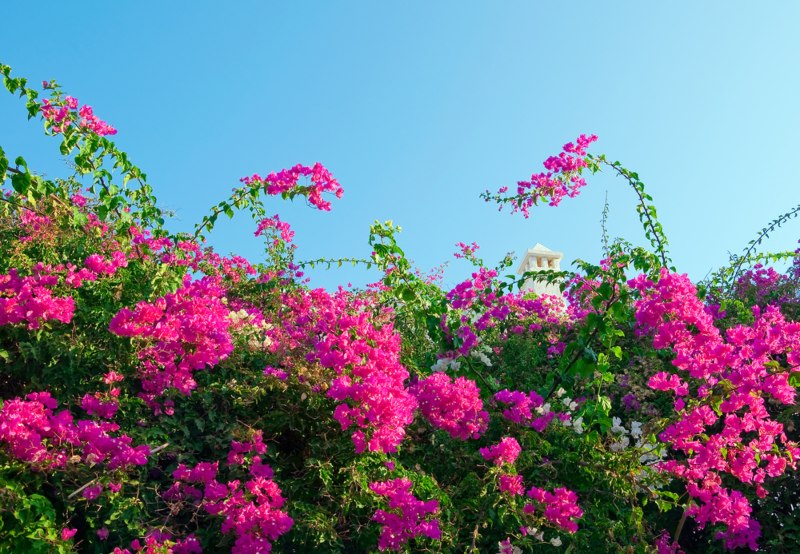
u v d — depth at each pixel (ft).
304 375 13.91
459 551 12.87
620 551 13.24
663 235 19.93
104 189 15.49
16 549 10.15
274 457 13.26
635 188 20.44
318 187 18.42
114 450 11.84
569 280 19.93
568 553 13.00
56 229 16.80
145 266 16.56
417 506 12.01
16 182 12.88
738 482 15.81
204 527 12.36
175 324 13.82
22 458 11.10
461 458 14.78
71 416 12.13
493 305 21.80
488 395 16.42
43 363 13.32
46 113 15.72
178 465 12.64
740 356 14.07
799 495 15.70
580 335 15.49
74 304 14.42
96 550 11.39
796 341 13.91
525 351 20.18
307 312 20.07
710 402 14.33
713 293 22.58
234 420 13.80
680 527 14.53
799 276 22.68
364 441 12.55
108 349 13.73
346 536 12.41
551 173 21.71
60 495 11.44
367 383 12.72
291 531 12.00
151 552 10.69
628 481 14.14
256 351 15.75
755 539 15.11
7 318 13.15
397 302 21.85
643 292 15.71
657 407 17.99
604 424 15.16
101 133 16.35
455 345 16.80
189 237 18.92
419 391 14.97
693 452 14.83
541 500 13.16
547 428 15.62
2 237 17.43
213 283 17.06
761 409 13.88
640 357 18.75
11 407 11.17
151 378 13.60
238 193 18.75
